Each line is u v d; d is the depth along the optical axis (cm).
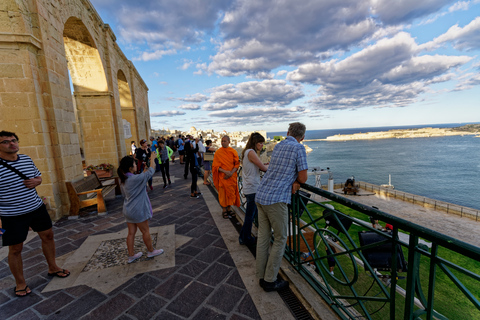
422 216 2319
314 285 236
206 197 621
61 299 236
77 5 670
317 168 2419
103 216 505
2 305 229
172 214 494
